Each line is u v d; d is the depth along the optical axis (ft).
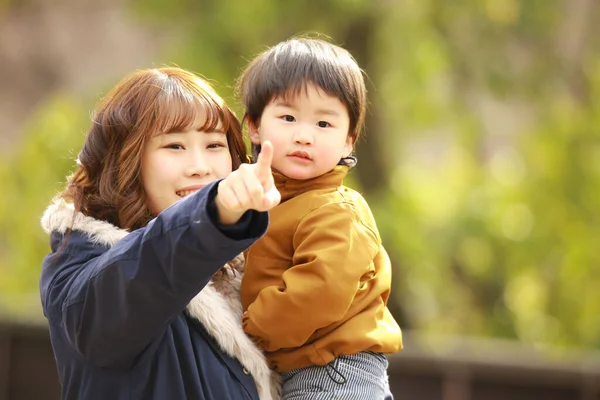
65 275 9.84
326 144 10.96
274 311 10.37
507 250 43.98
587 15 48.83
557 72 45.65
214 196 8.39
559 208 44.68
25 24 61.98
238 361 10.25
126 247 8.78
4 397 28.12
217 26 39.60
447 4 42.57
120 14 60.85
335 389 10.58
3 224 43.73
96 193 10.58
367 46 40.93
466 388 27.81
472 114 44.98
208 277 8.62
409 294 40.86
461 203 44.42
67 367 10.02
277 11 38.91
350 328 10.67
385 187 41.81
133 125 10.36
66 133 43.24
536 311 45.34
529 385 27.84
